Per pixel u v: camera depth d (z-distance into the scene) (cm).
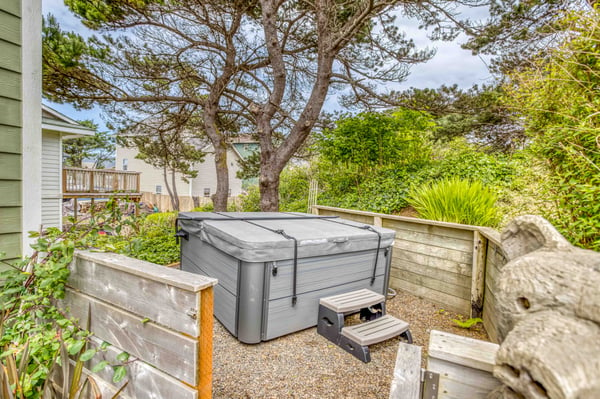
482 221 315
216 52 673
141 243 184
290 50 677
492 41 519
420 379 95
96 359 135
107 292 131
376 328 236
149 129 873
